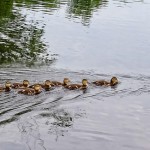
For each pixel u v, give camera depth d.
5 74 31.88
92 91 30.02
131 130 24.78
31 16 52.62
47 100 27.55
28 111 25.77
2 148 21.86
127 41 46.25
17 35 44.62
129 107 28.06
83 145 22.70
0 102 26.38
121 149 22.58
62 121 25.09
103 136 23.81
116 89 31.00
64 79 30.19
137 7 65.75
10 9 55.09
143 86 32.41
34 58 37.91
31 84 29.89
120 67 37.62
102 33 48.56
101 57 40.19
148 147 22.98
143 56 41.50
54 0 64.31
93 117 25.98
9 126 23.86
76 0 66.56
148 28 52.69
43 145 22.39
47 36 45.31
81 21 52.75
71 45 43.12
